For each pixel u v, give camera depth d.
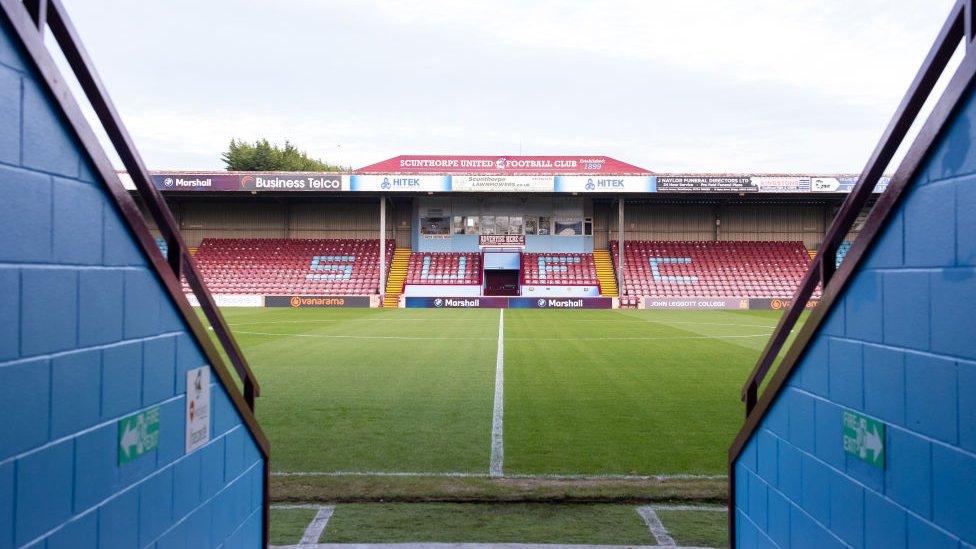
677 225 39.03
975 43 1.78
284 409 9.80
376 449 7.64
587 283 36.09
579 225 38.31
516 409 9.84
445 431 8.51
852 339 2.45
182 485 2.76
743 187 32.22
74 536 2.03
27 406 1.81
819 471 2.72
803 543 2.87
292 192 33.88
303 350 16.69
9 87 1.73
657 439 8.12
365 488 6.06
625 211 39.00
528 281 36.19
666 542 4.83
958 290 1.86
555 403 10.27
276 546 4.70
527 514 5.45
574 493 5.92
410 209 39.16
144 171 2.56
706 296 35.19
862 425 2.38
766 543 3.31
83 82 2.22
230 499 3.33
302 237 39.28
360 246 38.62
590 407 9.99
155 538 2.53
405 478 6.45
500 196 38.34
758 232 39.06
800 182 32.03
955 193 1.87
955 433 1.88
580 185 32.94
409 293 35.44
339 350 16.72
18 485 1.78
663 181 32.66
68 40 2.08
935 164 1.96
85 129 2.05
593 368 13.88
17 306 1.77
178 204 38.84
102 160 2.15
